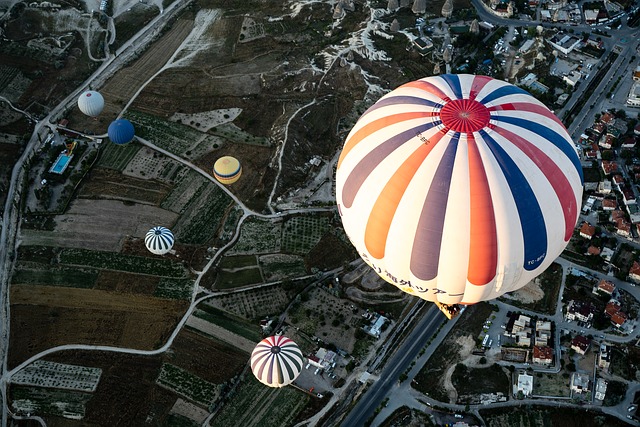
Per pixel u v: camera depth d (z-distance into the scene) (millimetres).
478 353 118125
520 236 83250
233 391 113375
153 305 125688
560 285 128000
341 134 156750
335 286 128000
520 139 83938
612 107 162750
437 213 82312
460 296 90562
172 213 141125
